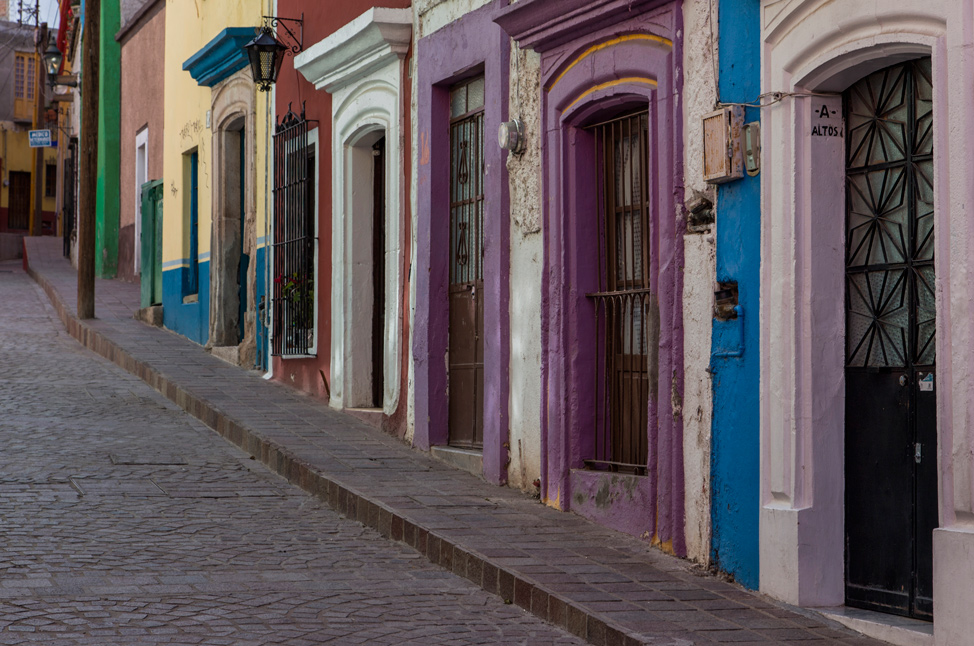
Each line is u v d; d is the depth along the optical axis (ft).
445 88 34.35
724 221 22.52
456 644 18.60
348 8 39.58
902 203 19.75
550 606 20.33
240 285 53.78
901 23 18.72
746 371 21.84
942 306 17.78
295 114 43.91
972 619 16.98
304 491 30.55
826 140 20.85
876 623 18.92
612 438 27.14
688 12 23.70
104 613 19.24
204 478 31.19
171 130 62.13
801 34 20.59
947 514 17.63
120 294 78.38
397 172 35.99
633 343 26.40
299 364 44.16
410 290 35.29
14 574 21.34
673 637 18.11
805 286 20.67
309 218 43.73
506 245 30.35
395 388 36.09
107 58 92.68
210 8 54.90
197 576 22.02
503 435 30.17
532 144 29.14
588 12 26.21
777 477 20.90
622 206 26.96
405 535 25.61
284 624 19.20
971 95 17.38
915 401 19.27
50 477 29.89
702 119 22.89
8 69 174.19
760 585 21.26
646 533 24.66
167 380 44.80
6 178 173.47
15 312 73.00
